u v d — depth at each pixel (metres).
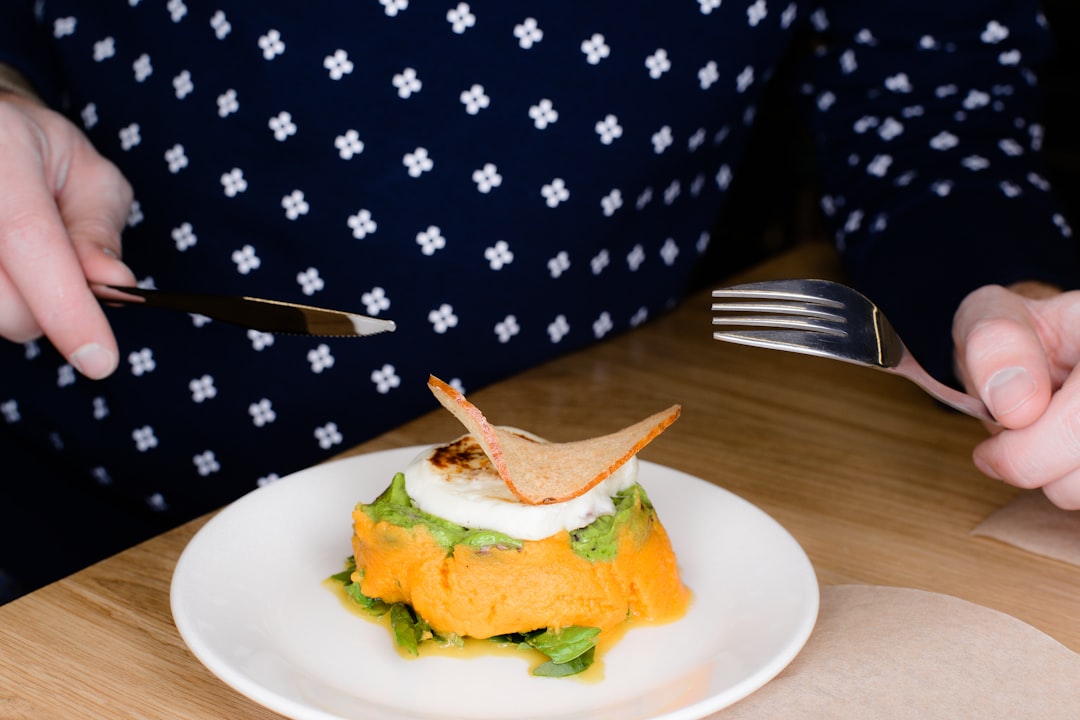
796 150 1.10
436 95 0.61
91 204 0.58
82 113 0.66
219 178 0.63
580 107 0.63
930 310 0.58
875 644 0.43
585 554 0.43
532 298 0.66
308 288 0.64
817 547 0.49
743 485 0.54
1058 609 0.46
